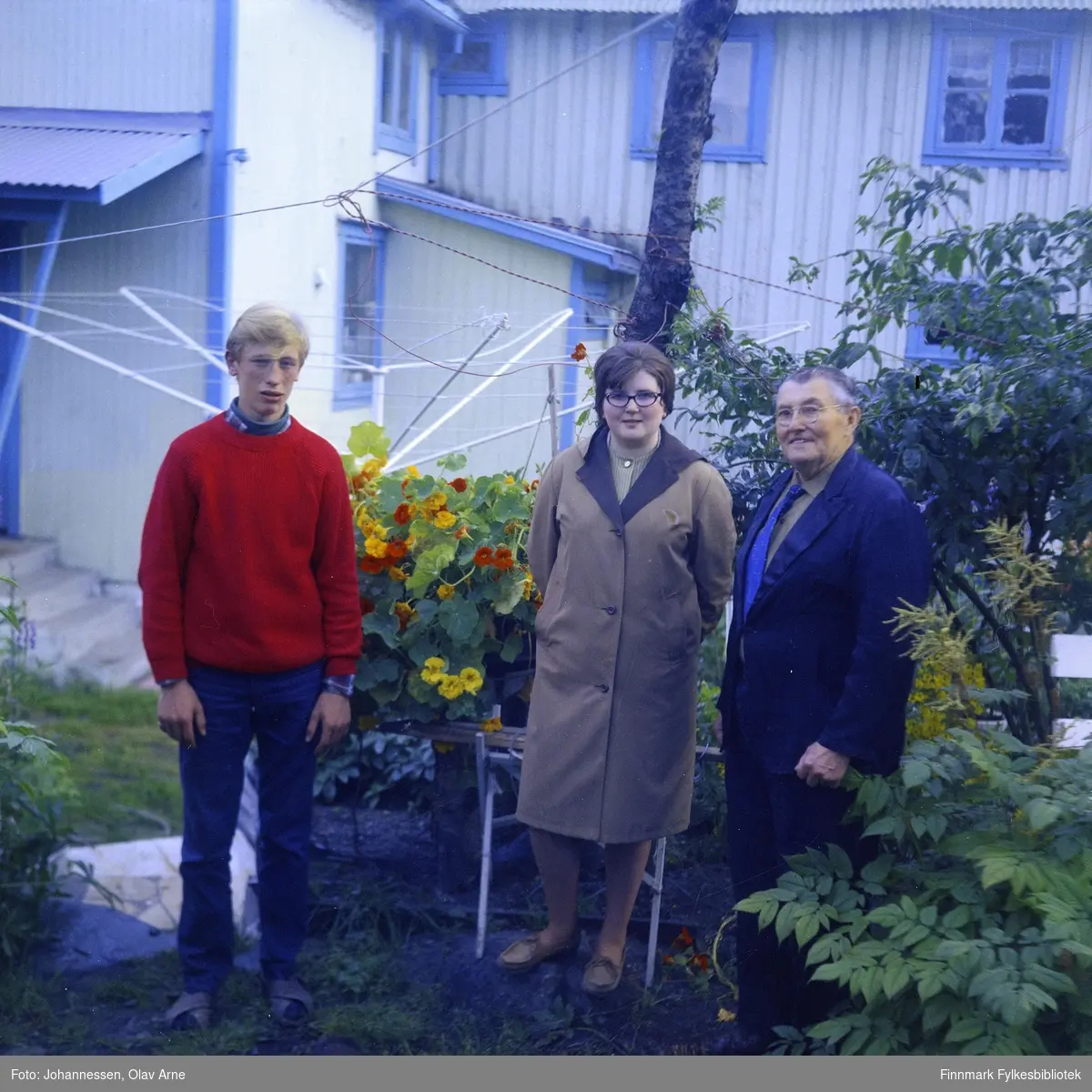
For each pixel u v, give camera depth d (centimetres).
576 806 322
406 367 583
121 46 794
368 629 359
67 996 334
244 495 304
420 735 368
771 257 954
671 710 324
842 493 285
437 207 970
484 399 986
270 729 318
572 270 958
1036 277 337
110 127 797
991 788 254
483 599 362
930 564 283
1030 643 345
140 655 716
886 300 368
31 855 357
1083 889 235
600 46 945
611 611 321
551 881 335
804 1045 286
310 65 872
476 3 945
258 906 348
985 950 229
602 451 330
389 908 370
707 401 484
